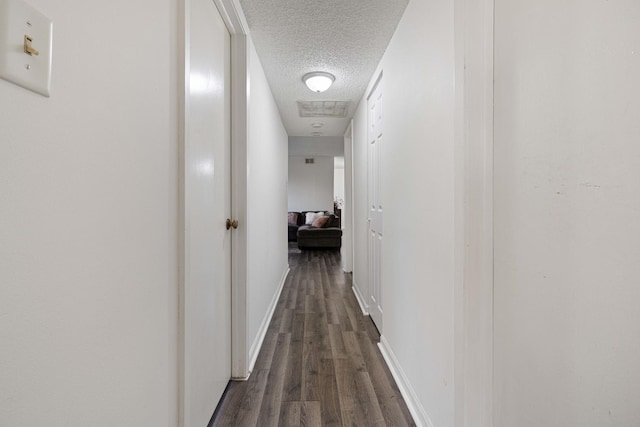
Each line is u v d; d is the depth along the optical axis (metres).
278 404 1.58
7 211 0.43
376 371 1.91
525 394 0.88
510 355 0.95
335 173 10.91
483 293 1.06
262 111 2.46
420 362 1.46
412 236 1.59
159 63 0.84
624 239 0.58
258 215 2.29
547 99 0.79
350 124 4.21
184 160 0.96
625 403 0.59
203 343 1.32
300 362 2.02
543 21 0.80
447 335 1.19
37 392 0.47
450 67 1.16
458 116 1.09
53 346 0.50
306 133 4.91
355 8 1.68
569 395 0.72
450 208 1.16
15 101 0.43
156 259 0.83
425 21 1.41
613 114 0.60
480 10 1.05
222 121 1.63
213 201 1.46
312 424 1.44
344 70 2.49
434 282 1.31
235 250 1.80
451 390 1.15
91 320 0.59
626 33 0.57
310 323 2.70
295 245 7.67
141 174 0.75
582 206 0.68
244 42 1.79
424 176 1.43
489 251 1.06
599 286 0.64
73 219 0.54
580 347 0.69
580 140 0.68
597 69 0.64
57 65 0.50
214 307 1.48
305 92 3.02
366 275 2.98
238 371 1.81
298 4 1.64
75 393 0.55
